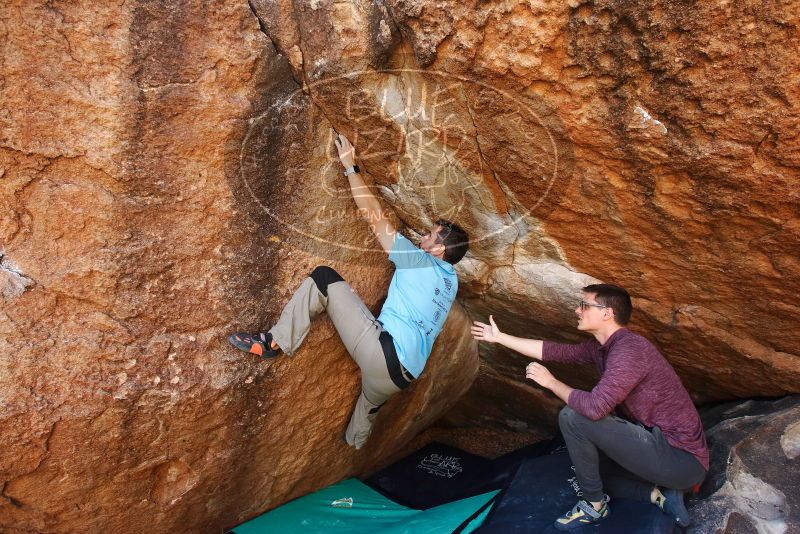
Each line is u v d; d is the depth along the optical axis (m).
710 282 2.46
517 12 1.76
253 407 2.52
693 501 2.63
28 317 1.97
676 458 2.42
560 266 2.78
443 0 1.82
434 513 3.15
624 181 2.12
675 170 1.98
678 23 1.62
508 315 3.35
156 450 2.31
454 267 3.05
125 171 2.02
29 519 2.17
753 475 2.67
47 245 1.99
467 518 2.94
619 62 1.76
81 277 2.04
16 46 1.79
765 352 2.74
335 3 1.98
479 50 1.88
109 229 2.05
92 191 2.00
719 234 2.17
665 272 2.51
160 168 2.07
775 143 1.76
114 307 2.11
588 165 2.12
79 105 1.90
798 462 2.70
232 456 2.57
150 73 1.96
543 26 1.76
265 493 2.91
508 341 2.80
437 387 3.58
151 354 2.20
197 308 2.28
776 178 1.84
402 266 2.67
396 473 3.80
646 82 1.78
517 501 2.94
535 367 2.50
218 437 2.48
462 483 3.71
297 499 3.25
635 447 2.39
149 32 1.92
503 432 4.46
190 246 2.21
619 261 2.57
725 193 1.98
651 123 1.86
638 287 2.69
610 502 2.67
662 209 2.16
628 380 2.35
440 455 4.05
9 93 1.82
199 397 2.31
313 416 2.80
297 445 2.84
